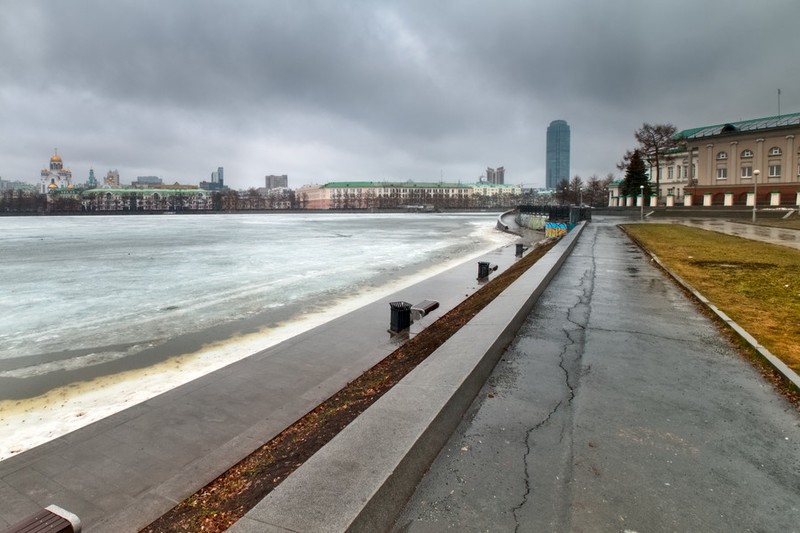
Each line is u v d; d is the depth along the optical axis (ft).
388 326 35.65
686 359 20.35
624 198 275.80
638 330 24.91
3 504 15.03
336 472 10.06
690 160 228.43
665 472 11.76
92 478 16.38
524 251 92.68
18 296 52.19
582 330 24.93
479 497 10.73
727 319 25.85
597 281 40.24
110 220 342.03
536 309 29.73
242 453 17.52
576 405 15.71
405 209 554.46
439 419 12.87
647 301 32.07
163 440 18.93
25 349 33.60
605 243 77.46
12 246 116.06
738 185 208.54
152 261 83.76
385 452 10.78
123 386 26.89
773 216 165.89
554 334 24.16
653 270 46.70
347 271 70.90
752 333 23.30
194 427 19.99
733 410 15.39
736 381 17.85
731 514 10.15
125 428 20.04
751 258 54.13
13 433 21.34
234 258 88.38
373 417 12.60
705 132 248.52
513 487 11.10
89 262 82.69
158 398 23.13
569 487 11.10
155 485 15.78
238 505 13.12
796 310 28.25
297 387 24.20
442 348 19.08
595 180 374.02
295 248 108.88
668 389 17.10
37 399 25.18
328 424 18.12
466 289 51.83
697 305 30.76
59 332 37.86
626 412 15.20
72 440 19.15
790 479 11.51
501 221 213.25
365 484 9.62
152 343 34.88
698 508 10.35
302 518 8.66
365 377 24.49
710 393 16.74
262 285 58.59
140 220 338.75
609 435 13.67
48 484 16.10
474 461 12.26
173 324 40.14
